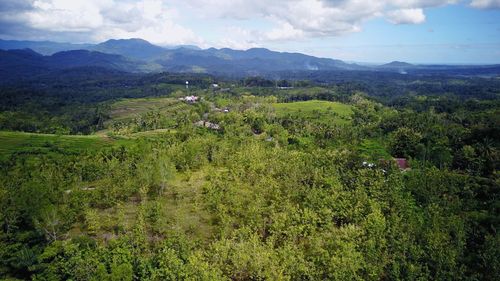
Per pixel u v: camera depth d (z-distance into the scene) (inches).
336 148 5319.9
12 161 5255.9
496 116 6461.6
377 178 3599.9
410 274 2156.7
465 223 2812.5
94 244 2736.2
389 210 3070.9
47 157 5575.8
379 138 6353.3
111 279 2215.8
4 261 2576.3
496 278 2219.5
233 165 4281.5
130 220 3262.8
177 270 2222.0
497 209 3100.4
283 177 3735.2
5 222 2913.4
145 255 2605.8
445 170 3917.3
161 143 5777.6
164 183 3939.5
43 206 2982.3
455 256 2362.2
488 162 4389.8
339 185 3412.9
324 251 2341.3
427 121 7308.1
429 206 2972.4
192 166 4650.6
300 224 2770.7
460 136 5634.8
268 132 7214.6
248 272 2347.4
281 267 2240.4
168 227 3097.9
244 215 3093.0
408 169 4532.5
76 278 2293.3
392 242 2466.8
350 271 2177.7
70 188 3870.6
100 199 3592.5
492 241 2389.3
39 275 2380.7
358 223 2842.0
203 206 3567.9
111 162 4347.9
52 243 2674.7
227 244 2465.6
